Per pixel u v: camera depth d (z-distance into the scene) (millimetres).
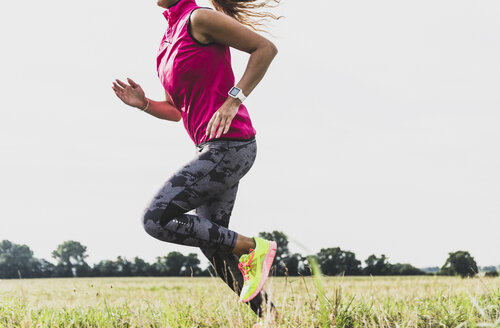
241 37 2555
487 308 2867
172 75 2691
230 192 2816
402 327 2689
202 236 2498
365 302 3500
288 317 2816
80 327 3227
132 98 3283
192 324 3018
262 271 2568
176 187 2498
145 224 2445
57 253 79500
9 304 3709
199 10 2549
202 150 2625
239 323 2803
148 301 3504
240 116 2672
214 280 3012
